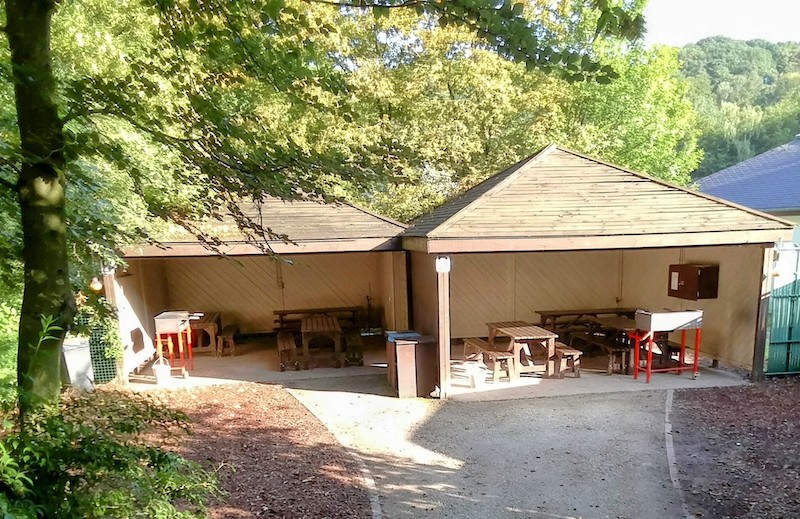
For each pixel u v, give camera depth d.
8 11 1.97
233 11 2.31
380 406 6.72
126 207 4.73
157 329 8.04
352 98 4.13
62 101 2.29
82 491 1.78
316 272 11.71
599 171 7.92
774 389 7.10
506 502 4.25
